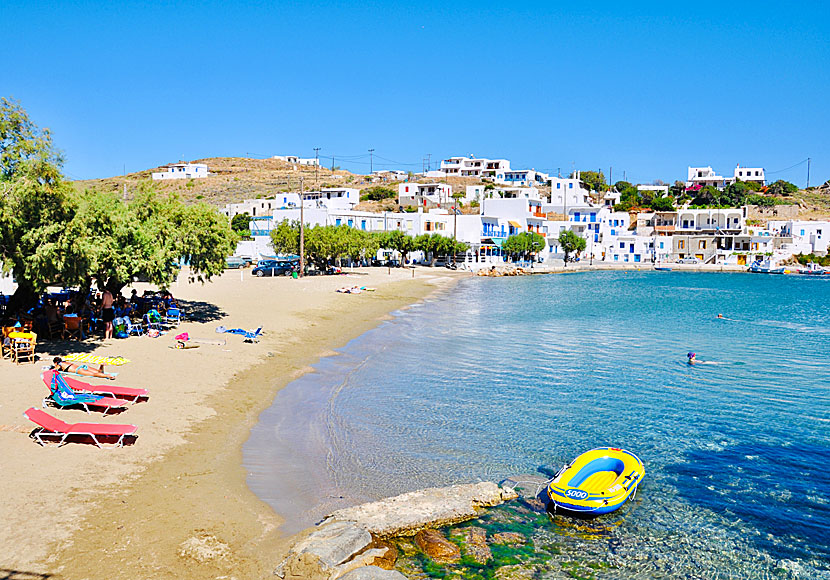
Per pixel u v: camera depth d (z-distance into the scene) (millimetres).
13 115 19812
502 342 33406
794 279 98438
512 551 11422
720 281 91562
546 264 115062
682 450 17000
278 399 19891
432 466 15133
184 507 11641
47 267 19766
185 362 22750
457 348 31172
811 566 11328
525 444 17016
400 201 135000
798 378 25750
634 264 126562
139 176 186500
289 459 14828
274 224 90812
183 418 16703
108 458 13414
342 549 10359
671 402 21750
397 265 94875
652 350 31953
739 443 17625
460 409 20125
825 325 42875
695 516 13195
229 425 16719
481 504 13023
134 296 31500
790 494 14336
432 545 11281
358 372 24734
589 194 177375
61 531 10281
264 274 67500
